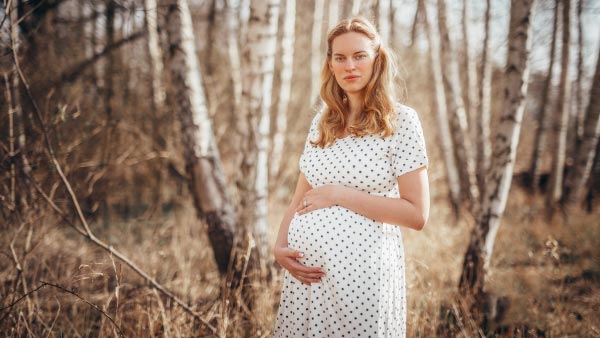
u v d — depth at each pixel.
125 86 6.37
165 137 6.24
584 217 5.29
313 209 1.76
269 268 3.12
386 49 1.77
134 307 2.88
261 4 3.03
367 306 1.65
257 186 3.09
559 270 3.36
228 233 3.16
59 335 2.70
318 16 7.22
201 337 2.58
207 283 3.55
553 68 7.48
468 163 6.07
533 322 2.85
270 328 2.69
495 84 8.82
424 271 3.52
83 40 5.37
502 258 4.10
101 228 4.82
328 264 1.69
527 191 7.68
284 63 6.20
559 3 6.70
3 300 2.64
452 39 5.86
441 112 6.34
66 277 3.24
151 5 4.08
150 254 4.14
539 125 7.74
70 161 4.02
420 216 1.63
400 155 1.67
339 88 1.88
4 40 2.71
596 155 6.45
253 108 3.06
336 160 1.74
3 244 3.11
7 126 3.05
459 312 2.88
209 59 7.78
